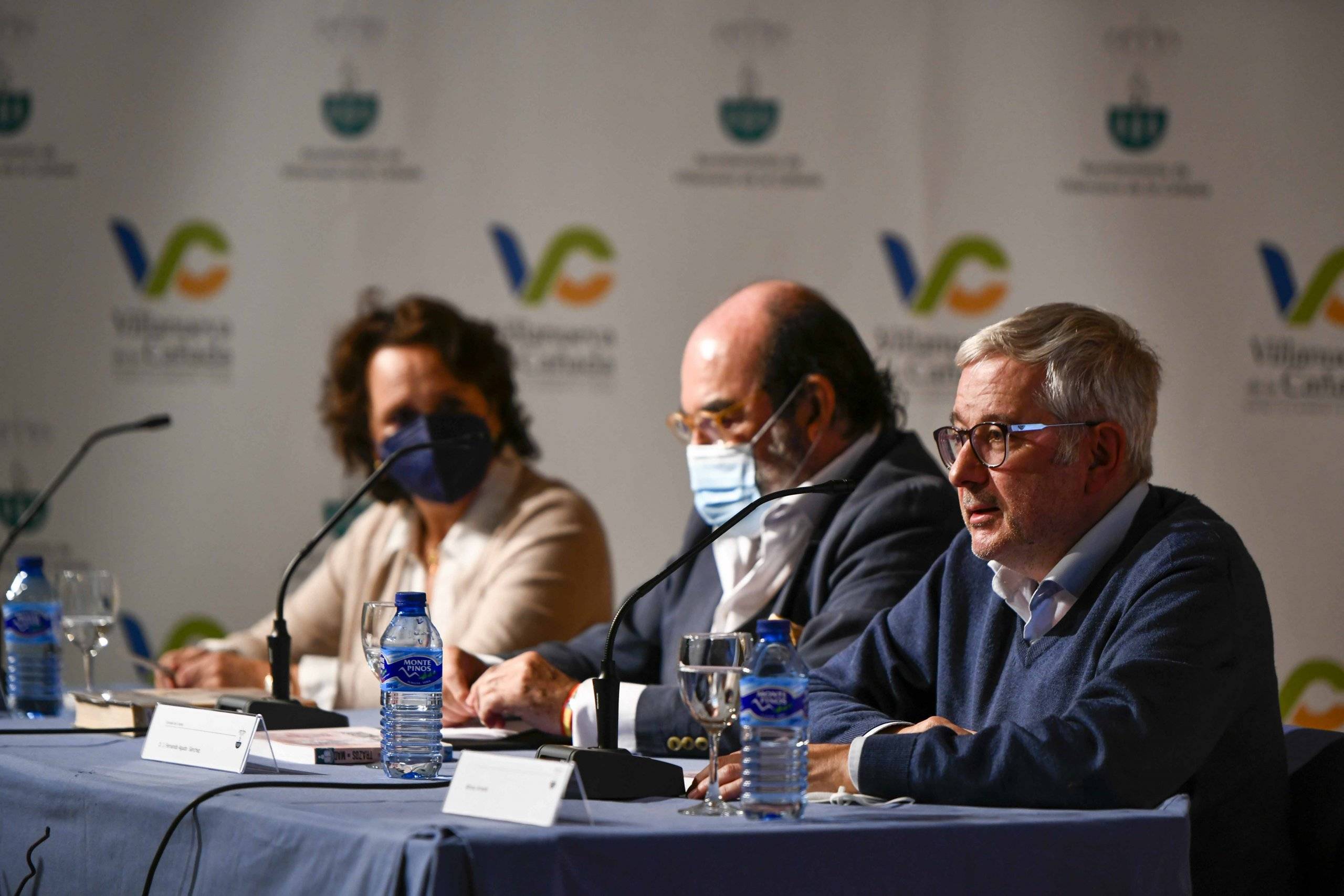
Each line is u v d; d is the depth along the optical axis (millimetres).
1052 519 3484
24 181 9172
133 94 9211
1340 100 9117
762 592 4906
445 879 2268
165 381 9164
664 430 9203
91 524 9094
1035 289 9125
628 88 9219
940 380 9133
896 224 9148
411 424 6883
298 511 9164
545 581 6551
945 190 9141
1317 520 8992
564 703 4312
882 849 2611
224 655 6004
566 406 9195
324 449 9180
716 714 2900
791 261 9156
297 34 9250
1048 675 3479
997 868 2684
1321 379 9062
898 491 4695
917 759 3012
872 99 9180
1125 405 3484
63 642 5160
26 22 9195
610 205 9211
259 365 9188
